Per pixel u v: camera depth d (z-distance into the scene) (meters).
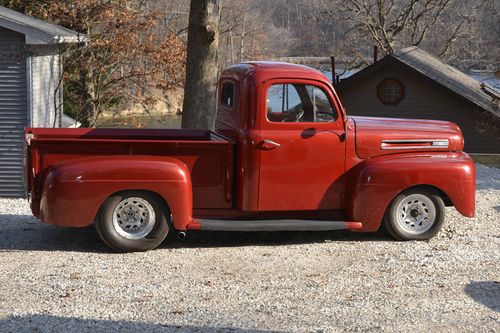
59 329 5.88
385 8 43.06
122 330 5.86
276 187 8.97
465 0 42.03
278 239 9.59
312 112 9.06
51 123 14.77
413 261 8.30
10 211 11.60
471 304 6.66
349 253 8.76
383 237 9.70
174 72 22.69
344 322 6.11
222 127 9.64
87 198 8.44
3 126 13.24
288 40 57.62
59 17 21.33
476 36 42.22
